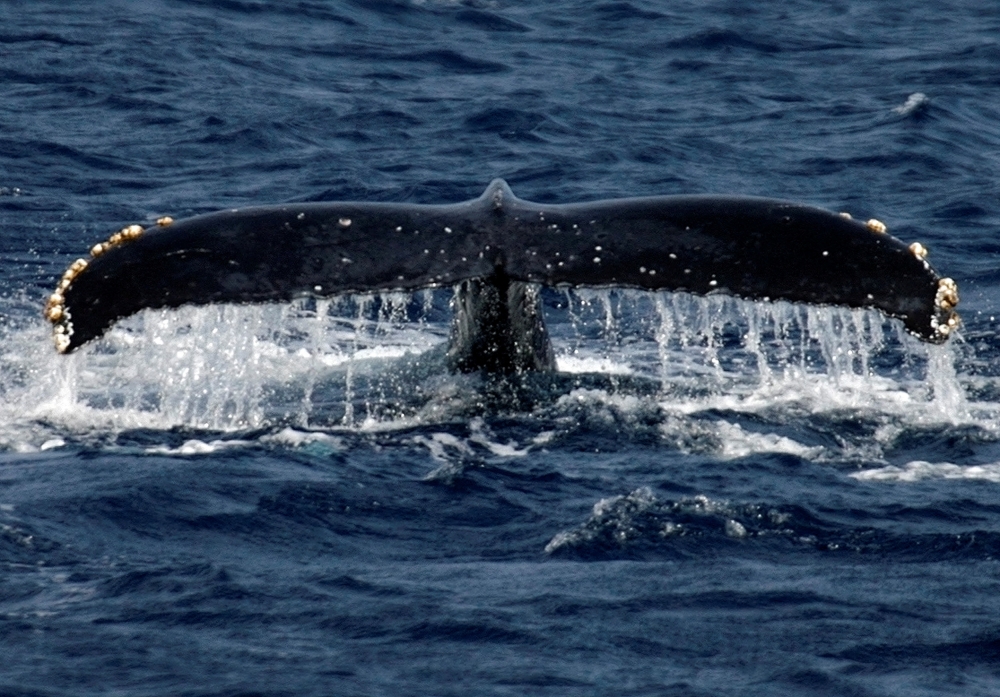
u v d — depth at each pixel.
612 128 118.81
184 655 36.47
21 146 106.81
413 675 35.81
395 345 69.62
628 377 56.16
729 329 72.69
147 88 123.50
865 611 39.28
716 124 121.50
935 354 56.75
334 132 115.00
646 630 38.16
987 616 38.97
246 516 44.66
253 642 37.16
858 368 65.56
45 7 148.38
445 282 48.00
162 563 41.59
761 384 57.59
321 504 45.56
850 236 48.53
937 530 44.53
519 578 41.12
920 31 157.88
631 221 49.59
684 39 150.38
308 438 50.75
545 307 77.25
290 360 61.62
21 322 71.38
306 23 149.38
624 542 43.38
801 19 162.38
